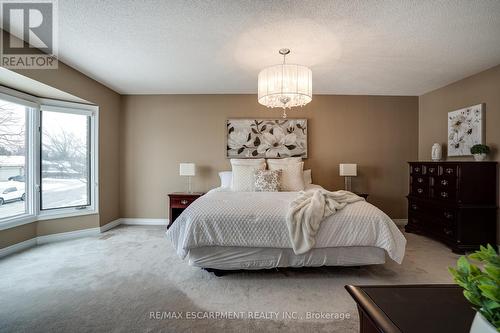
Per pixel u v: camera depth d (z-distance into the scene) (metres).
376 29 2.21
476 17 2.02
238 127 4.26
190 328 1.54
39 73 2.63
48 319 1.62
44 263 2.55
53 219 3.32
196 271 2.38
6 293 1.94
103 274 2.30
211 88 4.00
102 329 1.53
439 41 2.42
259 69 3.17
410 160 4.29
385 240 2.14
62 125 3.45
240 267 2.21
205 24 2.14
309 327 1.56
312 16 2.01
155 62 2.96
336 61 2.90
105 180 3.88
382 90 4.06
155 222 4.27
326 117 4.29
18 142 3.03
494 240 2.93
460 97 3.52
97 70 3.21
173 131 4.31
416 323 0.70
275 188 3.33
